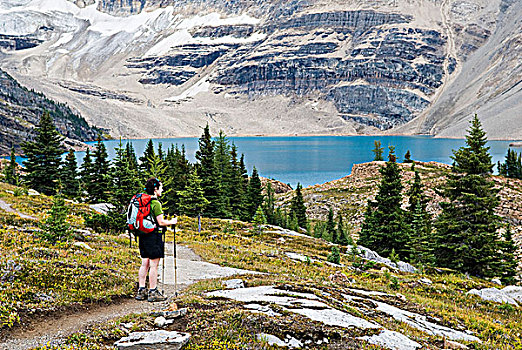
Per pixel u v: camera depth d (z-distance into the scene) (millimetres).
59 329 10141
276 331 10398
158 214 12000
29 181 69625
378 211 47781
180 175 70625
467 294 26938
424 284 28719
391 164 48094
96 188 69688
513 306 24766
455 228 41500
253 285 16172
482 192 41469
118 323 10109
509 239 42562
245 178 87000
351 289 19672
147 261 12203
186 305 11773
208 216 68438
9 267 13391
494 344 14492
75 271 14570
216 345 9273
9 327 9781
